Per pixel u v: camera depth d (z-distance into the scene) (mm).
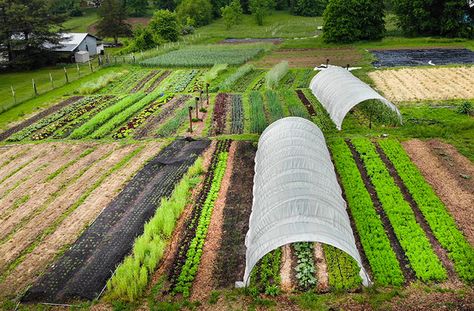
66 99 34750
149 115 29641
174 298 13352
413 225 16172
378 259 14414
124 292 13352
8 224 17656
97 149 24484
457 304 12586
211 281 13969
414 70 38625
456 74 36438
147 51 53406
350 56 47000
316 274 14109
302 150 18234
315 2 94250
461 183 19094
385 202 17688
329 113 27609
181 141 24906
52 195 19797
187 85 37406
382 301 12766
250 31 76688
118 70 44500
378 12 55531
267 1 87000
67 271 14602
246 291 13344
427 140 23484
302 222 13312
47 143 25625
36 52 47531
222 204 18156
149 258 14555
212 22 92562
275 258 14906
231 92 34312
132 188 19797
